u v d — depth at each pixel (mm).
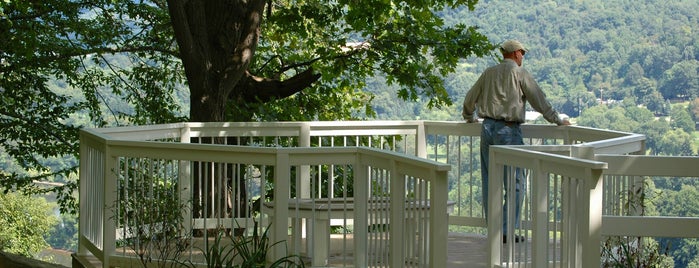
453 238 8156
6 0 11328
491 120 7590
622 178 6918
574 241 5281
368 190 5984
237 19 10133
